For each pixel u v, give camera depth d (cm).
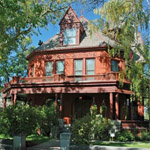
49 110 1648
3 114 1170
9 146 1148
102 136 1466
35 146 1201
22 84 1875
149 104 1511
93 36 2094
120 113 1952
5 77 3259
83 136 1127
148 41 1425
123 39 1384
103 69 1917
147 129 1633
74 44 2061
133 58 1427
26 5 1642
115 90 1625
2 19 1155
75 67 2017
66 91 1742
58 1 2012
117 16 1405
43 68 2114
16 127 1137
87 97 1972
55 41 2234
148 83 1397
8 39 1534
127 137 1460
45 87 1816
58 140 1430
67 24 2108
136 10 1359
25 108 1227
